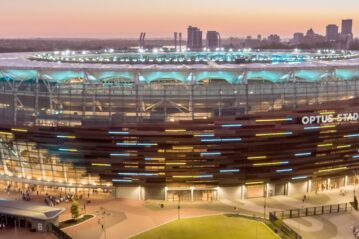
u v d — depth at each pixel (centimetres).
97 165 10875
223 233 8819
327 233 8819
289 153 10969
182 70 11044
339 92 11538
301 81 11719
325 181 11719
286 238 8456
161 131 10394
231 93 10775
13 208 9338
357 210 10031
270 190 11156
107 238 8675
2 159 11731
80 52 18250
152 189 10931
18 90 11500
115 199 10919
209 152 10581
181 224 9331
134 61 13525
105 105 10800
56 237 8675
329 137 11175
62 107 11025
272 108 10962
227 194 10981
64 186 11256
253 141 10631
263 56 16412
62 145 10869
